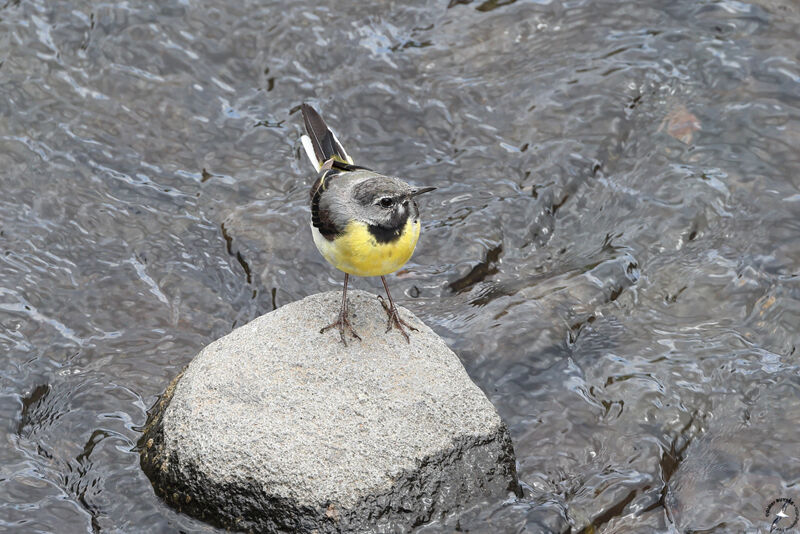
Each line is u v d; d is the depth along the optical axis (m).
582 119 12.98
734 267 11.02
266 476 7.90
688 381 9.73
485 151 12.79
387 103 13.42
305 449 8.04
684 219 11.65
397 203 8.48
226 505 7.97
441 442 8.32
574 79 13.48
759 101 12.88
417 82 13.66
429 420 8.39
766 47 13.54
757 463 8.89
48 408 9.52
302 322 9.09
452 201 12.22
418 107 13.37
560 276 11.05
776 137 12.43
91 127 12.91
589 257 11.37
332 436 8.15
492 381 9.84
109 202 12.08
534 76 13.62
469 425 8.49
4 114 12.91
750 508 8.47
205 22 14.20
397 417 8.34
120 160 12.59
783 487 8.65
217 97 13.45
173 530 8.08
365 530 7.85
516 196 12.21
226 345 8.98
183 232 11.82
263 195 12.33
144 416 9.39
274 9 14.41
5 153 12.48
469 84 13.61
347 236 8.46
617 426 9.30
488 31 14.33
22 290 10.88
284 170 12.65
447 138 13.02
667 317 10.53
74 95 13.24
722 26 13.90
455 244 11.72
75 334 10.45
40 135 12.74
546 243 11.79
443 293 11.15
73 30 13.93
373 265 8.67
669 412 9.41
